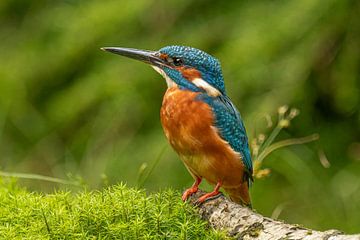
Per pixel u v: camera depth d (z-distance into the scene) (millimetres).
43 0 14266
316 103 12641
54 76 13602
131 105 12523
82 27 13070
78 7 13711
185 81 8328
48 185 12734
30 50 13680
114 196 6715
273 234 6004
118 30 12898
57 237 6301
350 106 11883
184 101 8070
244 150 8234
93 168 12219
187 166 8242
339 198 11750
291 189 12023
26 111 13758
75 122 13281
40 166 13297
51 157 13320
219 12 12531
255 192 12094
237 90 11594
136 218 6363
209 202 6820
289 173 12008
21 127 13789
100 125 12586
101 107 12727
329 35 11734
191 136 7965
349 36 11656
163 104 8281
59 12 13695
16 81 13617
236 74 11570
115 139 12461
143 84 12461
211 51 12180
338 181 11938
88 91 12547
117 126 12531
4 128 13906
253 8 12117
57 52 13328
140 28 12859
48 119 13695
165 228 6383
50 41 13641
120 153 12164
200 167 8102
